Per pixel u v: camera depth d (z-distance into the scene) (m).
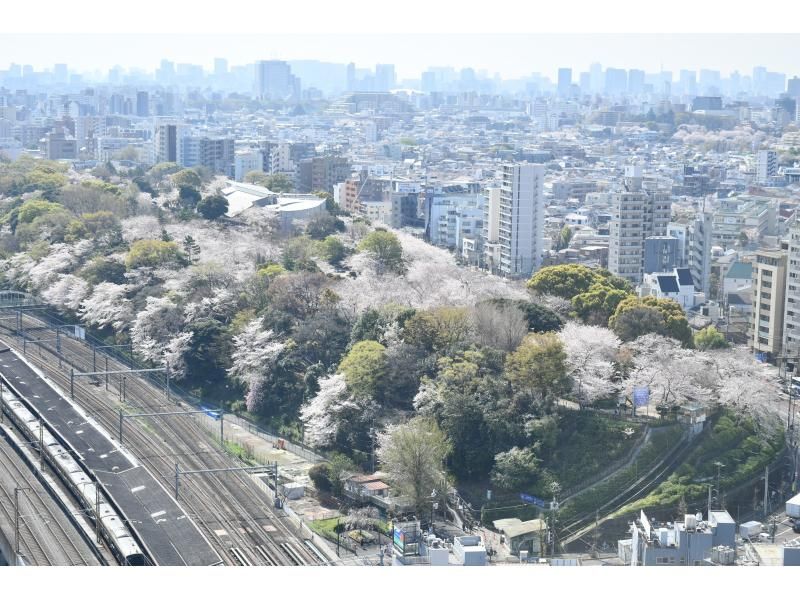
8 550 192.50
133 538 194.88
